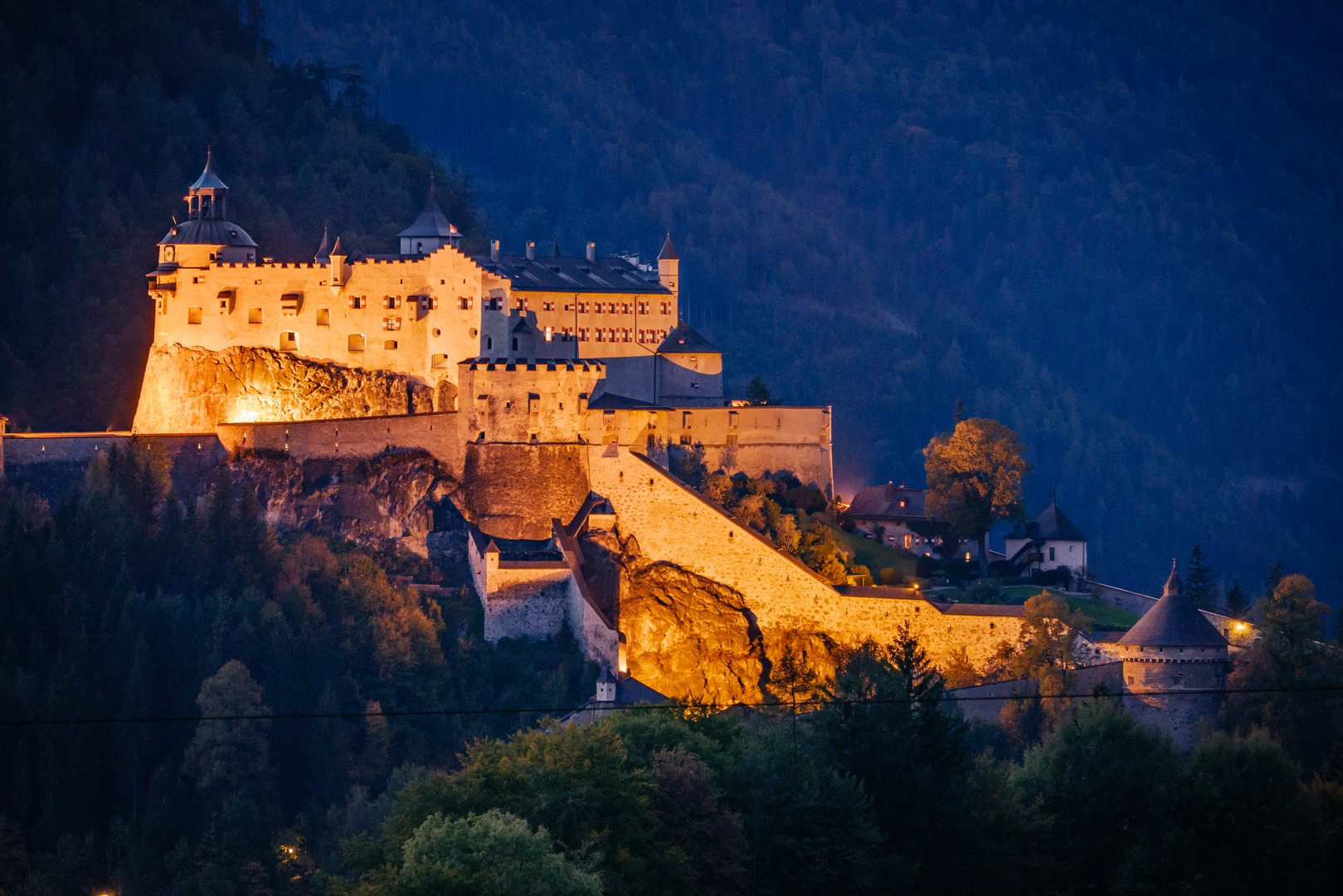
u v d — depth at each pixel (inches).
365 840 7273.6
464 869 6338.6
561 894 6338.6
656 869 7313.0
